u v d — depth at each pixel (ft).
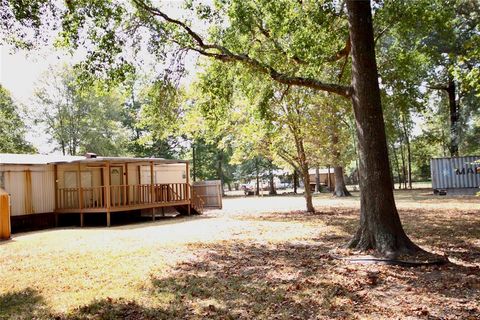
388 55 50.83
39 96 129.90
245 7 34.32
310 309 17.35
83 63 32.55
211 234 41.52
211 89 38.91
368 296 18.71
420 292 18.97
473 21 77.56
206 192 80.69
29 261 30.19
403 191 115.03
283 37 37.55
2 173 53.16
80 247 35.83
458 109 101.81
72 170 62.75
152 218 64.54
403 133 131.23
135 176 71.15
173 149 152.05
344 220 50.01
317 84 29.71
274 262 26.86
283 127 55.47
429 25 40.37
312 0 35.04
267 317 16.60
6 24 27.30
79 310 18.25
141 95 40.19
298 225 46.65
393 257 25.03
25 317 17.66
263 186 191.01
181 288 21.27
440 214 51.37
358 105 27.30
